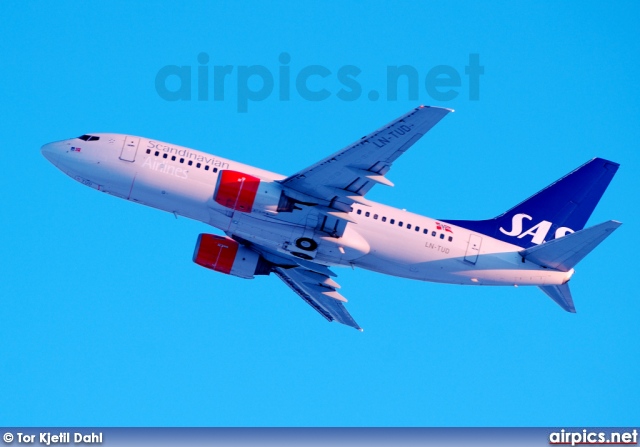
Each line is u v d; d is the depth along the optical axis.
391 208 172.38
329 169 158.75
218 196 163.50
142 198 170.00
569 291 176.12
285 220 166.00
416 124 147.38
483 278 174.00
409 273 173.50
